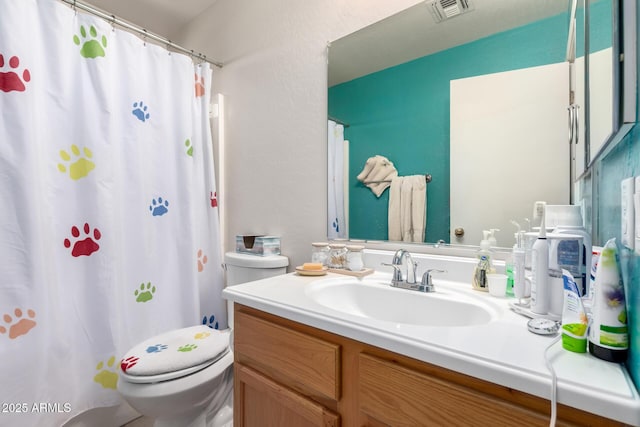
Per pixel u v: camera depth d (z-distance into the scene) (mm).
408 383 559
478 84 988
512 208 926
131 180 1418
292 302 787
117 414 1388
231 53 1782
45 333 1126
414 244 1120
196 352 1092
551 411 415
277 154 1537
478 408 484
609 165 576
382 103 1197
